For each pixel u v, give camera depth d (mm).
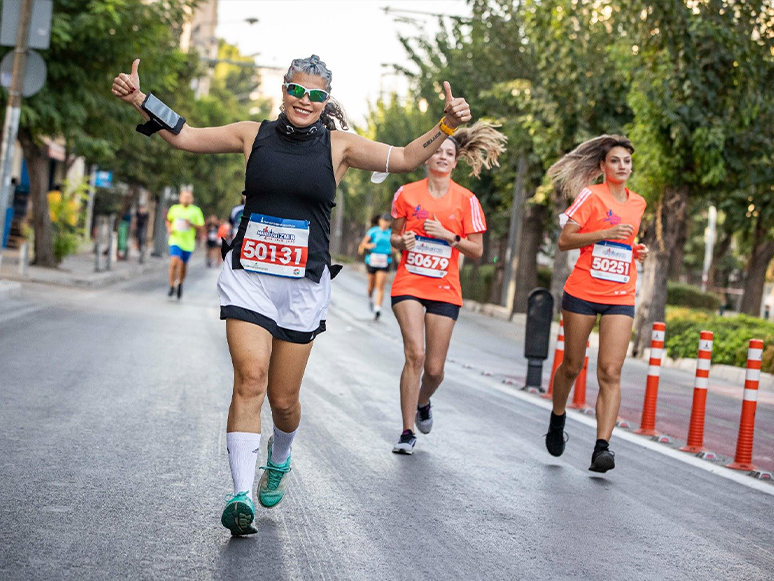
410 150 5074
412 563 4891
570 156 7875
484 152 8492
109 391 9336
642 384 15828
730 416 12406
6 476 5953
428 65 37875
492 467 7469
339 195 67125
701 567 5277
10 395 8680
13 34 16938
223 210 70438
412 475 6930
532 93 27547
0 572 4289
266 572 4555
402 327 7891
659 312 22938
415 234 7980
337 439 8039
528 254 33594
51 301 18234
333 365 13242
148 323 16297
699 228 67000
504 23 31328
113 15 22922
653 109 21312
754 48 20672
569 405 11523
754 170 21844
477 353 18219
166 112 5062
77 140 24641
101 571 4406
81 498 5598
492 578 4758
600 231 7398
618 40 24609
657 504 6719
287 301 5062
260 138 5027
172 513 5445
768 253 37312
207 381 10531
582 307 7551
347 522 5559
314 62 4961
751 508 6887
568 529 5812
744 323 21359
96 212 48969
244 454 4941
